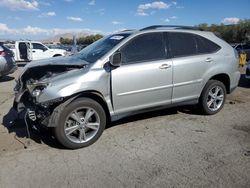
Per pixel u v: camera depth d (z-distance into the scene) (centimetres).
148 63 502
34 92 439
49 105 423
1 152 438
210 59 579
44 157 421
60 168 388
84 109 452
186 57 549
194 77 561
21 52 1931
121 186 342
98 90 457
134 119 581
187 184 344
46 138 492
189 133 507
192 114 614
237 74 634
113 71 469
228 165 388
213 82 593
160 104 533
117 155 424
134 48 498
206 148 444
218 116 604
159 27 540
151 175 366
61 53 2030
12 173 376
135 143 466
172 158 411
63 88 427
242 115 611
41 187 344
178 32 554
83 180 357
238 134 501
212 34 608
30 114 443
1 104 735
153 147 450
